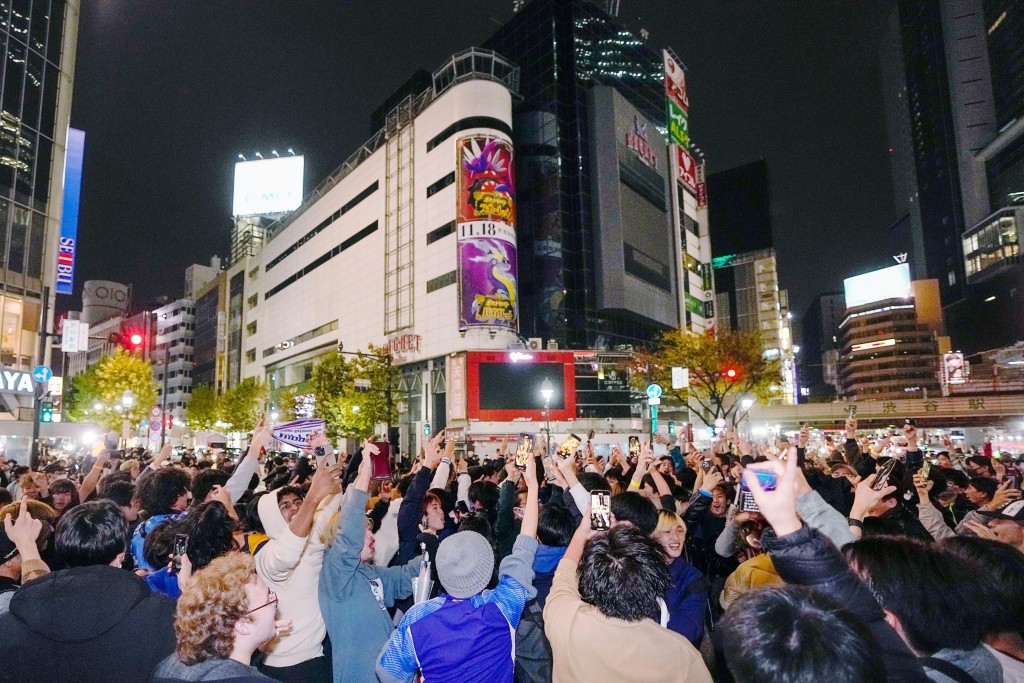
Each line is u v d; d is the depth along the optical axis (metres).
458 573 3.56
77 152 54.62
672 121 83.31
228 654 2.79
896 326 141.25
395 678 3.48
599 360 59.62
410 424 63.56
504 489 6.41
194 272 144.62
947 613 2.61
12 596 3.44
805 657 1.80
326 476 4.12
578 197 66.25
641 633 3.02
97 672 3.18
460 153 58.88
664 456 9.81
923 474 6.39
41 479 7.72
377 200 72.62
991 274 124.88
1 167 38.09
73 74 43.91
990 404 67.62
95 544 3.91
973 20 144.25
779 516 2.58
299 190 117.38
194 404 103.31
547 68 68.19
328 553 4.23
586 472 6.76
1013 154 128.00
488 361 55.53
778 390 59.16
